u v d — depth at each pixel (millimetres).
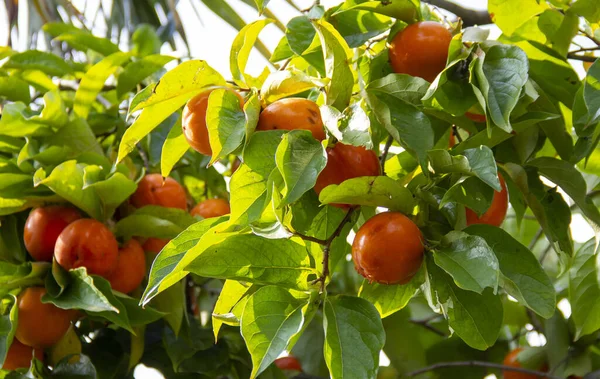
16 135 1642
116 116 1750
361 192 1168
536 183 1334
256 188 1161
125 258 1531
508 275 1178
